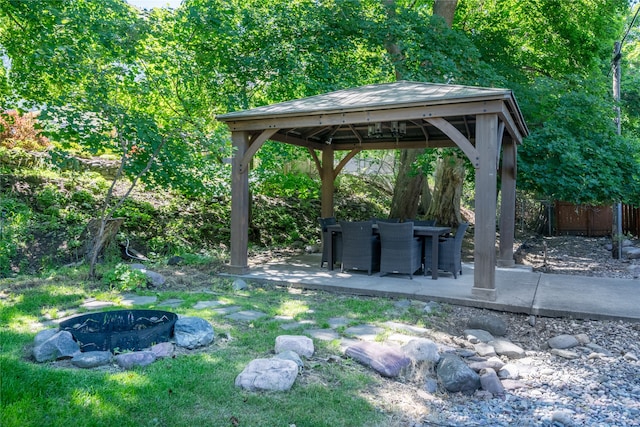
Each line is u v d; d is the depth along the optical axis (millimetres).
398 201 12992
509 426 2984
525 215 17281
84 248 7754
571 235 15383
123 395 2766
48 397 2697
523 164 9273
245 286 6457
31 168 9906
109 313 4043
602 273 8672
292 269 7727
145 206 10203
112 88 6992
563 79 12156
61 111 6492
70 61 6609
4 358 3193
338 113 6488
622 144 9977
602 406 3326
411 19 10961
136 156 7418
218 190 10078
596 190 9250
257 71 10242
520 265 8523
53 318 4461
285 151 10867
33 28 7172
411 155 12672
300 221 12633
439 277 7082
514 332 4883
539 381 3756
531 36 13781
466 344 4332
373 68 11383
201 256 8617
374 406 2975
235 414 2684
